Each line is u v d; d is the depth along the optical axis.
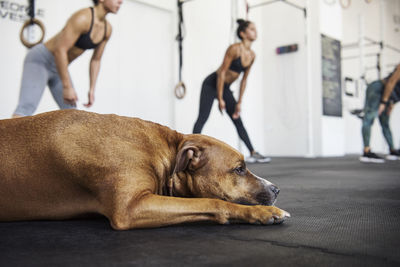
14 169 1.71
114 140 1.69
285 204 2.40
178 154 1.72
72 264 1.14
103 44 5.46
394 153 8.30
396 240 1.42
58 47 4.76
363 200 2.56
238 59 7.18
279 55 10.27
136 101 7.07
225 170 1.82
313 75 9.77
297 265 1.12
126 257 1.21
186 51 8.02
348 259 1.18
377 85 7.33
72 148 1.68
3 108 5.24
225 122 9.01
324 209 2.19
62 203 1.74
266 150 10.50
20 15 5.38
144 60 7.19
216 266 1.11
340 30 10.39
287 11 10.11
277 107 10.32
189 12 8.06
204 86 7.14
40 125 1.79
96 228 1.67
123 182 1.58
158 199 1.55
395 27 14.40
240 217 1.65
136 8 7.04
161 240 1.43
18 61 5.36
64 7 5.92
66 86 4.82
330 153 9.93
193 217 1.58
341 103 10.33
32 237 1.50
